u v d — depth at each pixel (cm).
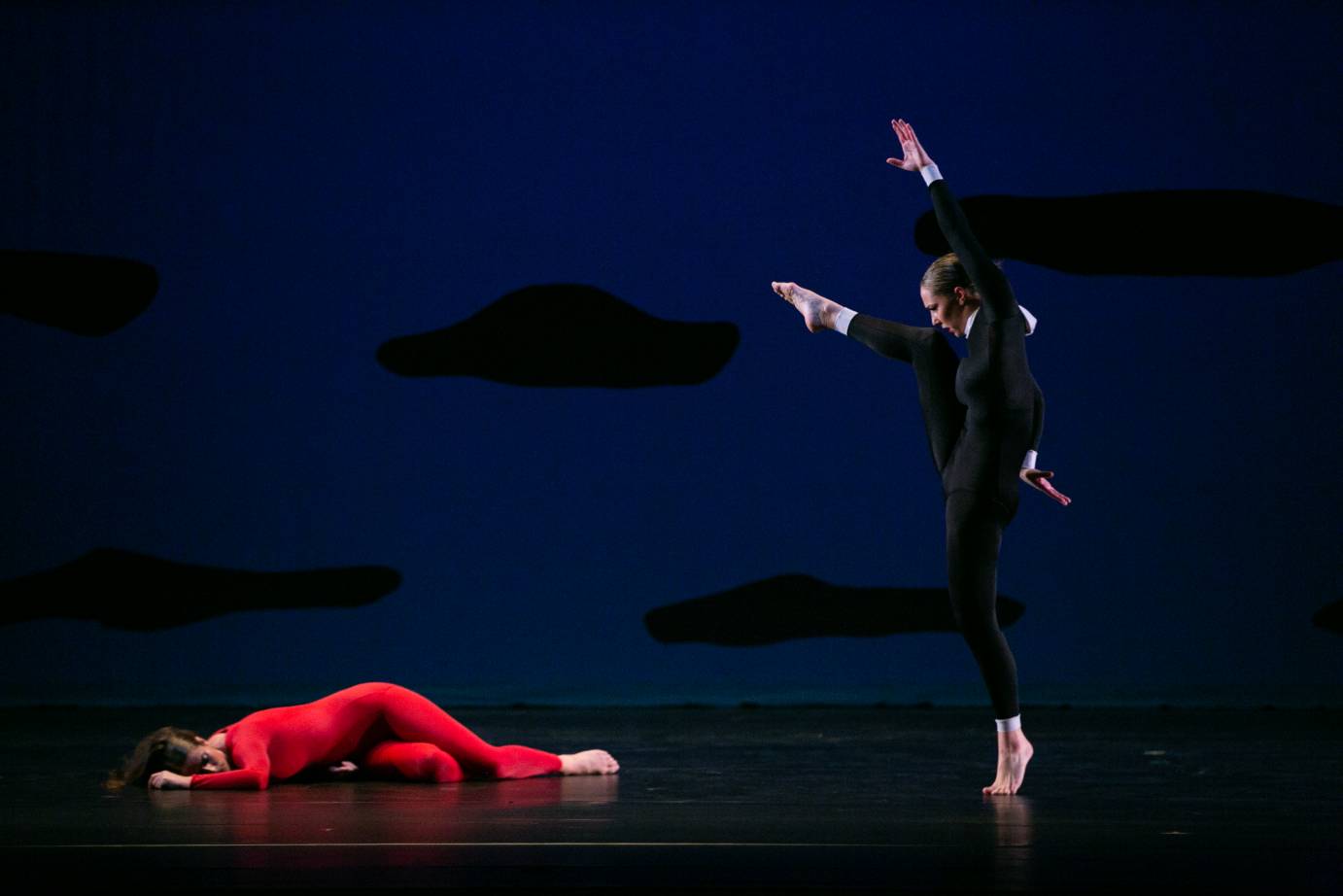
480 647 1152
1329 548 1123
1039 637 1135
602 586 1156
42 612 1132
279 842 436
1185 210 1148
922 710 1096
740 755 749
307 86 1179
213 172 1170
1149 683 1127
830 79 1181
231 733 620
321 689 1142
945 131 1169
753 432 1164
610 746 808
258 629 1144
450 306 1173
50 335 1150
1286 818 490
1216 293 1144
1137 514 1137
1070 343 1146
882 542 1152
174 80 1173
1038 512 1141
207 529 1147
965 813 504
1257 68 1152
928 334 567
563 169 1185
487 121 1185
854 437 1160
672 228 1180
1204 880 369
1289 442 1132
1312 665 1117
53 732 916
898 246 1169
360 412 1162
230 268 1165
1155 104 1156
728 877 375
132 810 521
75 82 1170
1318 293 1138
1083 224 1153
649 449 1166
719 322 1173
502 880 369
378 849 420
